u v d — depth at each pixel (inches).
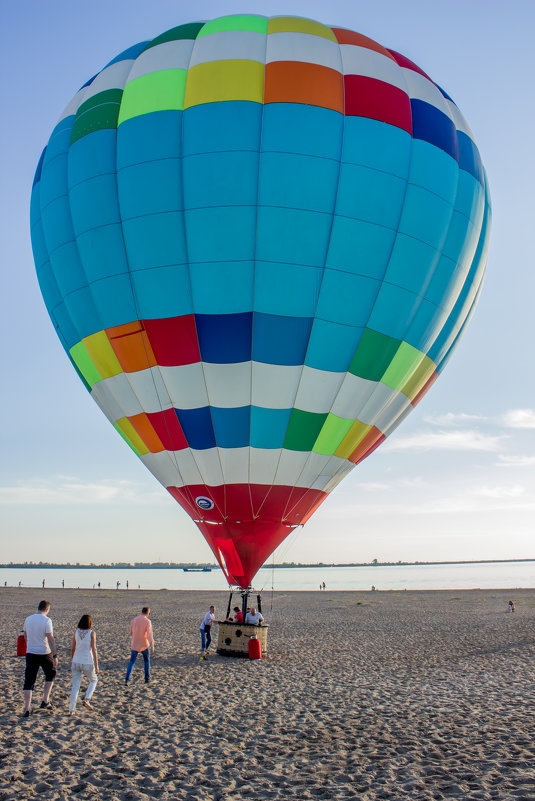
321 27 552.4
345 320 507.8
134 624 451.5
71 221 536.1
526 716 347.3
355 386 530.6
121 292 515.8
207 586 3727.9
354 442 556.4
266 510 540.7
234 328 497.4
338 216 491.5
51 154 571.2
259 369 506.3
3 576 6565.0
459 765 255.6
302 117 489.1
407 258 516.7
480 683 470.0
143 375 526.3
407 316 531.5
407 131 522.0
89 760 262.4
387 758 269.3
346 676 506.0
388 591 2474.2
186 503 558.3
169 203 492.1
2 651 617.6
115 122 524.1
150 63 528.4
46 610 352.2
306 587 3102.9
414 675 514.6
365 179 495.5
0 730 303.9
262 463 528.4
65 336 582.2
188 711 361.7
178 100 506.9
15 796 218.8
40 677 473.4
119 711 356.2
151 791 227.9
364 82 518.0
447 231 540.7
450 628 960.9
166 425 533.0
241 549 552.4
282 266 486.9
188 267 495.8
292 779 242.5
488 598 1863.9
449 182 541.6
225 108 490.3
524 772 242.5
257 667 544.7
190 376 512.7
